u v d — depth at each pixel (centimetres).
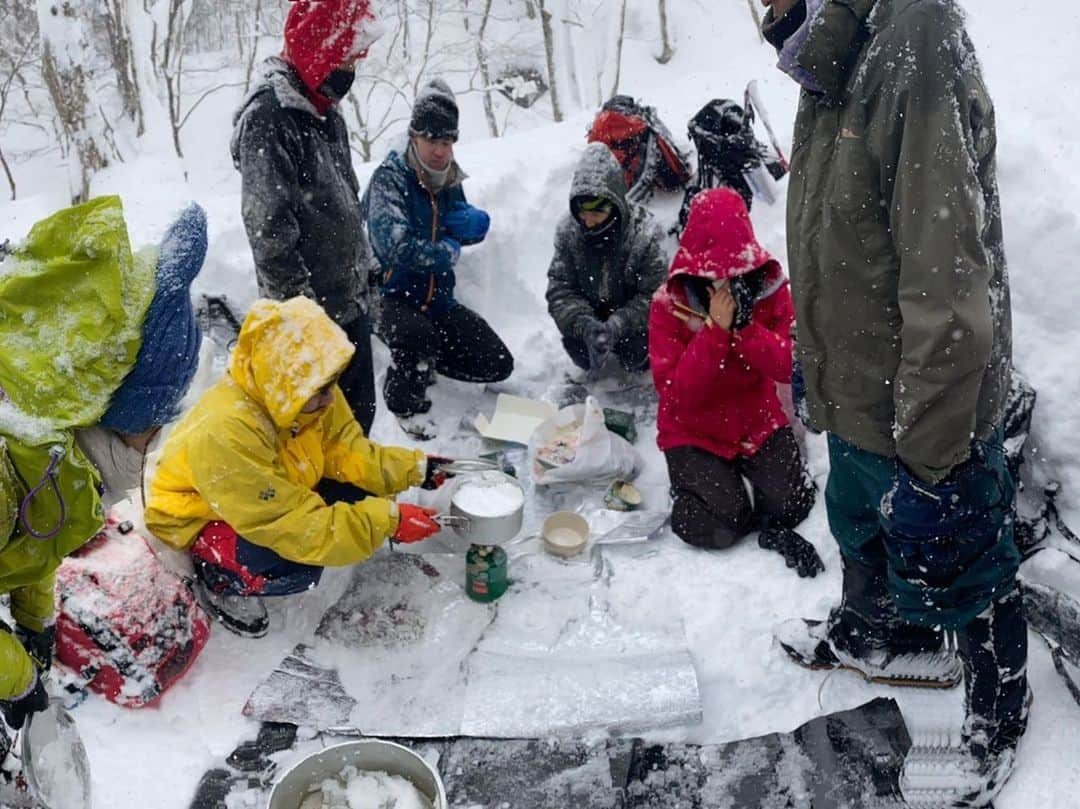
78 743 194
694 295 314
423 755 244
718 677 263
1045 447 284
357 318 328
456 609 284
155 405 159
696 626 278
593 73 859
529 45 902
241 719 253
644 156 431
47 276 149
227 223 412
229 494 253
